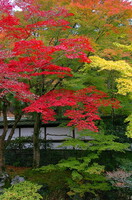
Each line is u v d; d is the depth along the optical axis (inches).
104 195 312.7
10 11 281.6
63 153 474.9
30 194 269.7
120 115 435.5
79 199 303.7
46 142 502.6
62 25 308.7
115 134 391.2
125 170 288.0
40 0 332.5
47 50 249.4
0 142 358.9
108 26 328.2
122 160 323.9
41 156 480.1
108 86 416.8
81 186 313.6
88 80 357.1
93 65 299.7
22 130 562.9
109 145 304.7
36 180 364.2
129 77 313.6
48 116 293.3
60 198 306.3
